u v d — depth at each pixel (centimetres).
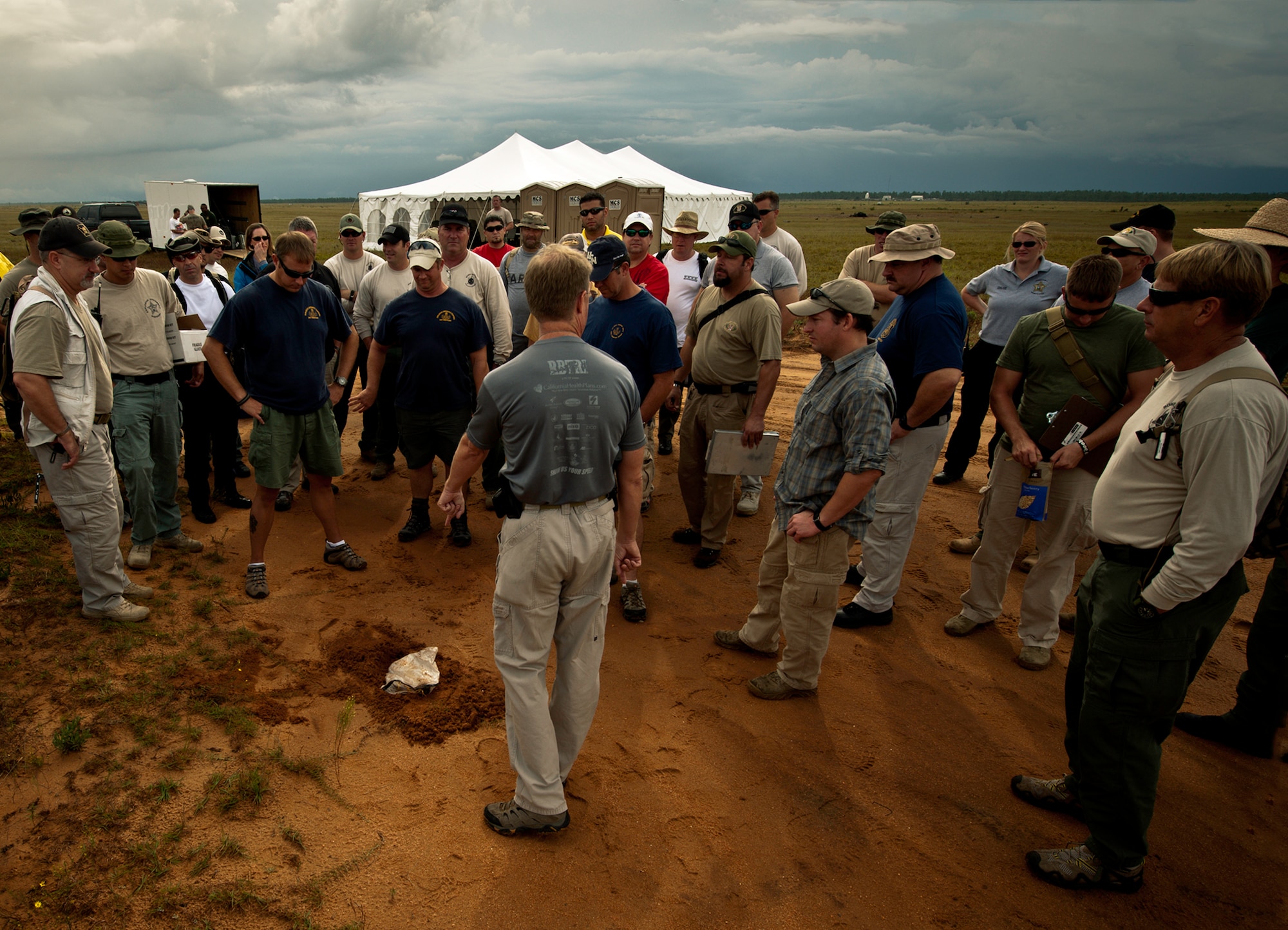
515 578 251
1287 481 228
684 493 513
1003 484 399
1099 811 260
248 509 557
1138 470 240
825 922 247
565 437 243
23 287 449
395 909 242
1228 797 317
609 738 330
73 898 235
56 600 398
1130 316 356
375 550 502
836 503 317
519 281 638
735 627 434
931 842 283
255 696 340
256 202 2616
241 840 263
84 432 349
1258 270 210
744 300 446
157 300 446
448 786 297
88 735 304
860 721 353
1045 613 394
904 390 399
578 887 254
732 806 296
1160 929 252
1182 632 236
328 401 441
